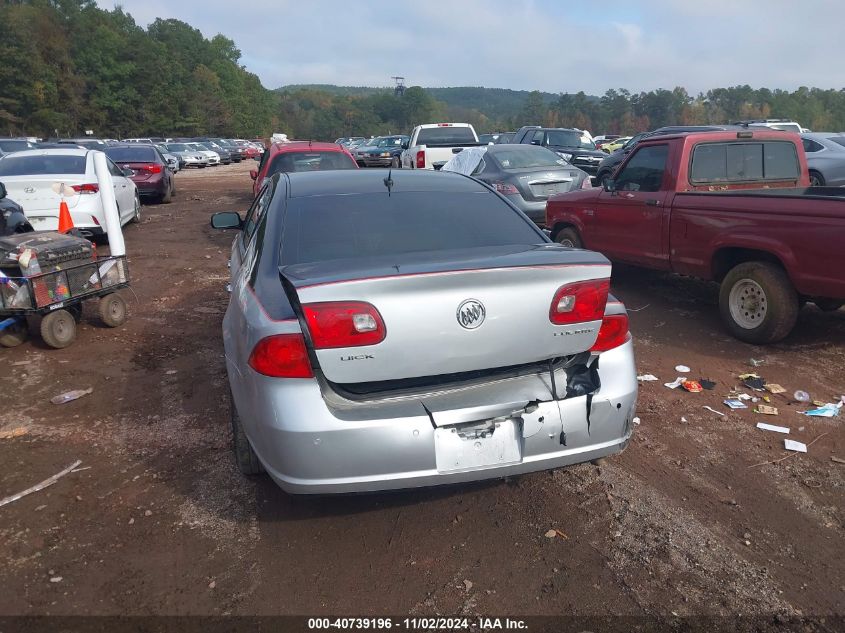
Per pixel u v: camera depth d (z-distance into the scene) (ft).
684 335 20.17
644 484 12.05
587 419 10.04
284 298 9.96
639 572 9.76
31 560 10.13
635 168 23.02
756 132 22.09
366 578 9.74
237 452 11.76
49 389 16.71
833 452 13.08
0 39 256.11
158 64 313.32
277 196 13.24
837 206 16.03
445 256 10.62
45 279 18.94
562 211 26.13
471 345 9.42
